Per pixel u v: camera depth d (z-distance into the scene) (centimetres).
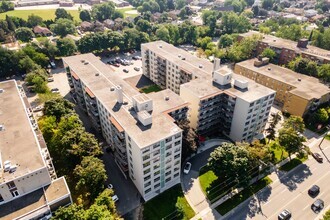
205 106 9056
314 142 9769
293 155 9150
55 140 8438
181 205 6819
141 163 6700
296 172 8462
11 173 5878
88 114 10581
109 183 7912
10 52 14200
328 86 11769
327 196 7638
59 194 6028
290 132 8506
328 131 10312
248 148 7925
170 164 7444
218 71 9712
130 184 7906
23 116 7856
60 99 9975
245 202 7438
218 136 10056
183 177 8212
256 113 9069
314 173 8419
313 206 7256
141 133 6900
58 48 16238
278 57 15688
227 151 7562
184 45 19600
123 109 7962
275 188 7881
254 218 6994
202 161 8844
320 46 16838
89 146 7781
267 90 9262
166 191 7700
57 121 9338
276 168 8594
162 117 7638
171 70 12025
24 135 7075
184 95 9538
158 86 13488
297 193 7719
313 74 13238
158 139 6694
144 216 6969
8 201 5894
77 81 10056
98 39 16775
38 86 12150
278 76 12319
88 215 5819
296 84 11544
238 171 7406
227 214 7094
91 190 6869
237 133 9425
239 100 8756
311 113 10756
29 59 13925
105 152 9119
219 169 7519
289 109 11119
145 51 13550
